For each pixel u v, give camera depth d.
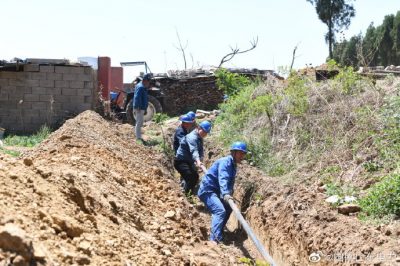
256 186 8.77
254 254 7.44
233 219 9.06
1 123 15.66
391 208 6.02
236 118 12.16
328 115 9.55
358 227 5.82
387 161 7.47
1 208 3.36
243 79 18.03
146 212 5.79
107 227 4.28
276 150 9.95
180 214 6.36
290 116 10.34
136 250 4.18
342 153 8.33
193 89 22.83
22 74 15.66
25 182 4.02
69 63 15.76
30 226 3.37
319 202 6.91
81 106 15.85
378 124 8.43
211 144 12.17
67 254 3.31
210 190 7.86
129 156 8.59
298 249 6.41
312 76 11.91
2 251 2.80
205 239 6.89
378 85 10.09
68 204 4.13
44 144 7.54
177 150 10.01
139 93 13.16
